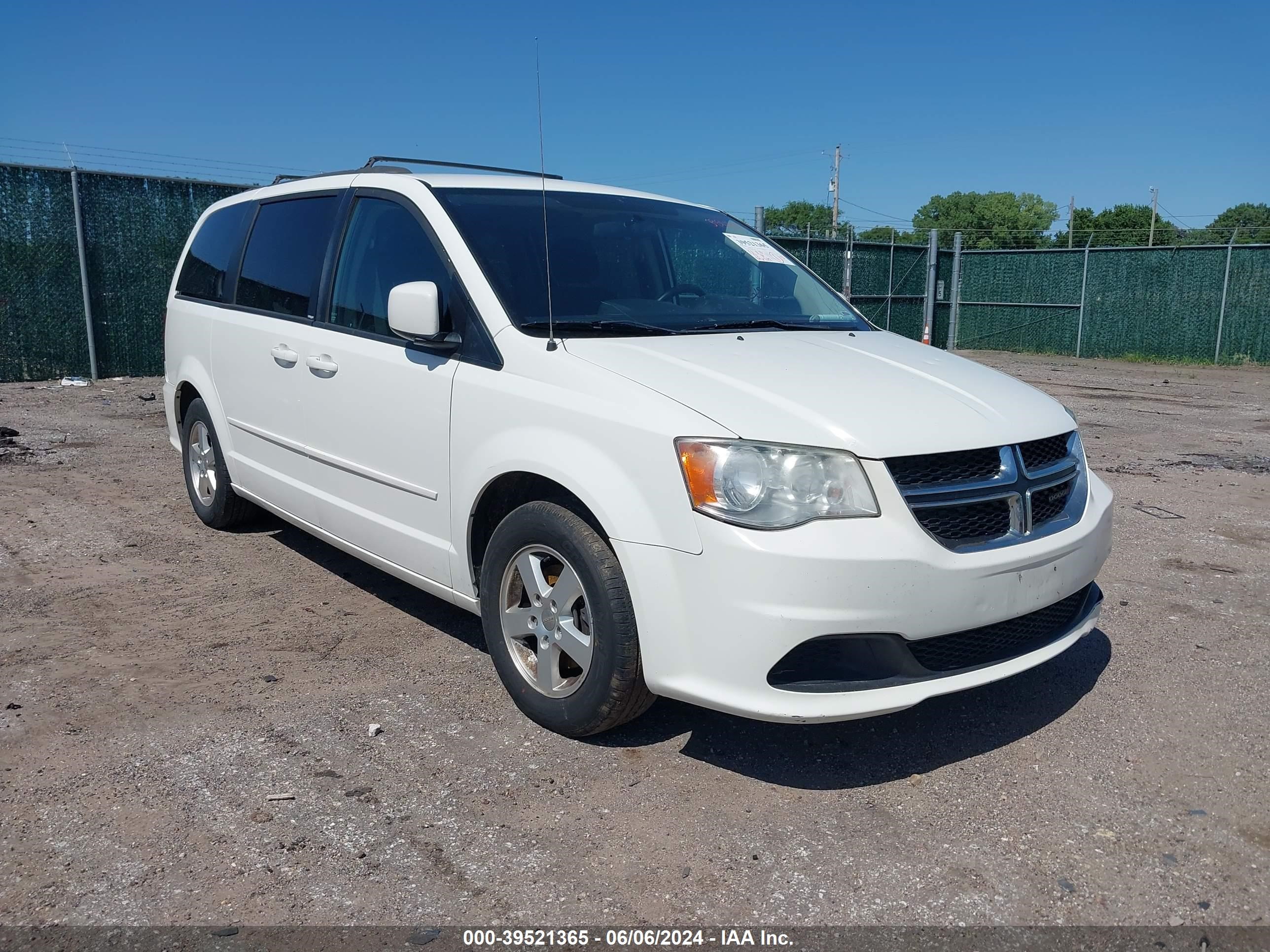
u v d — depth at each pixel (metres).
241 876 2.58
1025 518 3.10
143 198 12.97
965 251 23.53
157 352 13.42
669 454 2.87
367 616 4.48
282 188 5.09
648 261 4.13
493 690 3.72
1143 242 72.56
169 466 7.59
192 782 3.03
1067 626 3.43
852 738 3.41
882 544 2.78
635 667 3.06
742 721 3.51
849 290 20.61
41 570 5.00
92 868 2.60
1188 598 4.92
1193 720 3.57
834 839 2.81
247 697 3.63
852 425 2.91
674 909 2.49
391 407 3.86
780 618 2.74
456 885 2.57
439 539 3.72
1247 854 2.76
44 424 9.36
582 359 3.23
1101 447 9.27
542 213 4.05
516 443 3.27
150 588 4.79
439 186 4.01
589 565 3.08
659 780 3.11
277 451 4.73
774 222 77.06
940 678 2.96
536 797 2.99
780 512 2.78
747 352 3.46
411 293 3.51
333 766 3.14
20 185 12.09
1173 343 20.67
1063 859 2.72
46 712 3.46
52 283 12.49
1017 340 23.03
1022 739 3.42
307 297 4.50
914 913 2.49
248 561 5.24
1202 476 7.89
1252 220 70.69
